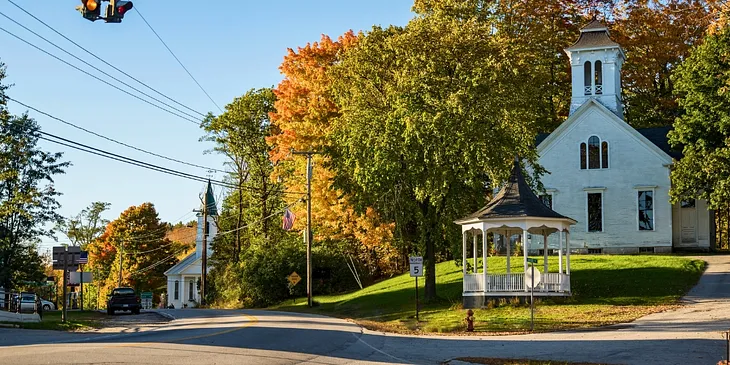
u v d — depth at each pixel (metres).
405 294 44.66
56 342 23.28
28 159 51.38
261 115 71.19
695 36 58.44
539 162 52.03
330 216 52.25
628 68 61.38
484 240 35.78
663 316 29.62
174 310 52.09
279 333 26.67
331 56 52.00
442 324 31.06
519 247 52.84
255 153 71.69
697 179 44.03
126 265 86.62
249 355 19.75
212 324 32.03
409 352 22.30
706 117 44.22
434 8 52.06
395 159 37.03
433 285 39.62
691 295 34.94
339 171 41.03
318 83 49.53
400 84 36.75
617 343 22.88
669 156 49.62
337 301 50.12
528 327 28.97
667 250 49.25
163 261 87.25
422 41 37.59
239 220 73.75
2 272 51.22
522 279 35.59
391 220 39.66
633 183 50.28
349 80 40.16
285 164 57.03
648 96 63.53
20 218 51.72
